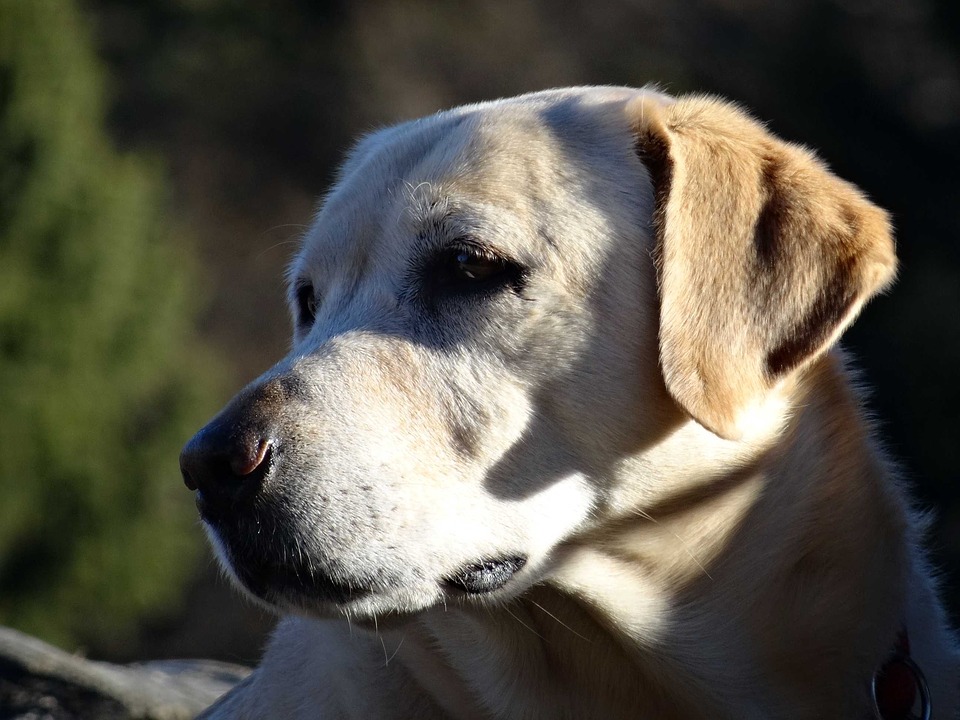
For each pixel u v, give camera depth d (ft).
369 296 22.40
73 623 104.37
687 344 21.04
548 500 21.63
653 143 22.57
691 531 22.24
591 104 23.29
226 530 20.61
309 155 165.68
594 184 22.29
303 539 20.31
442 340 21.67
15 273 99.40
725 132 22.68
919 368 123.75
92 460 101.60
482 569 21.38
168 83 162.30
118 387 103.91
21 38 100.78
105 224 102.99
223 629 114.83
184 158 158.92
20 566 100.73
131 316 104.78
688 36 169.89
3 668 31.65
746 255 21.50
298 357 21.70
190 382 108.99
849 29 165.68
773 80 162.91
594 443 21.72
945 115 158.61
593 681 22.94
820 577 22.67
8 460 98.12
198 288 134.00
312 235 24.36
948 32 165.17
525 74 171.63
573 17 175.94
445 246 21.97
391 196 22.90
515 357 21.50
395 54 174.29
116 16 163.22
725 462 22.18
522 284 21.58
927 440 120.78
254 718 25.03
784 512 22.56
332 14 175.42
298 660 24.71
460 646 22.75
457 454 21.18
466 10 178.81
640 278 21.99
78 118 103.60
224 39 167.22
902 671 23.02
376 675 23.29
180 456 20.81
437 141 23.40
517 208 21.85
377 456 20.72
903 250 138.82
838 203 22.04
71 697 31.14
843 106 160.15
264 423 20.52
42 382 99.81
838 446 23.16
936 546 27.04
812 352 21.13
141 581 103.76
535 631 22.59
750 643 22.45
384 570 20.58
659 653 22.36
